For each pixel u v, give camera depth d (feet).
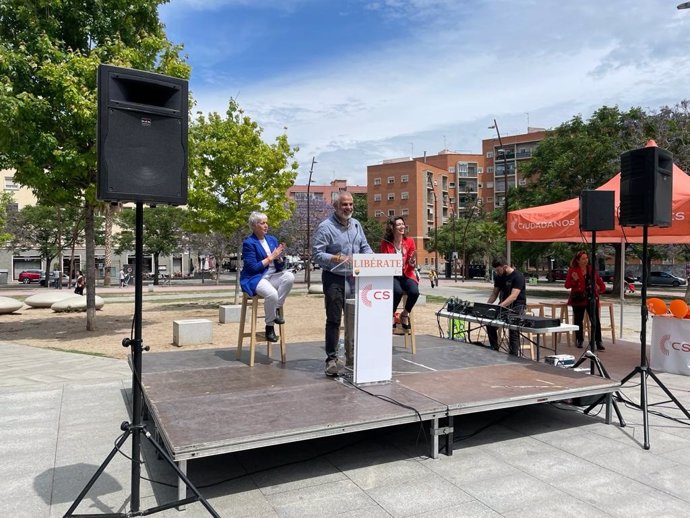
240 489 11.60
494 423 16.43
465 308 25.13
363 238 17.42
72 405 18.45
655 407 18.19
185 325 31.19
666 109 73.00
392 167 256.93
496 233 161.17
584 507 10.71
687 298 64.39
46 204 36.19
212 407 13.20
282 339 18.81
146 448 14.26
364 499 11.06
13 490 11.56
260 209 53.52
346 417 12.34
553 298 75.31
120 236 134.92
